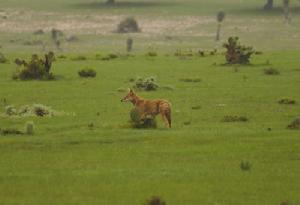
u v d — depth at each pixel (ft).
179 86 481.87
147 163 257.14
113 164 255.91
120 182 228.43
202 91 458.91
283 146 284.41
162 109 324.19
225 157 267.18
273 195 216.13
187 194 215.10
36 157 267.80
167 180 231.50
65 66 590.96
